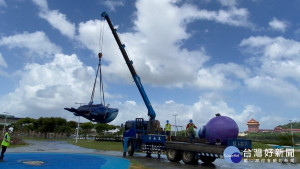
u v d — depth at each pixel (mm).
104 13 21219
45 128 67188
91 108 17984
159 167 13789
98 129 70562
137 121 21047
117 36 21359
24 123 76312
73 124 75312
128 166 13414
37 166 12703
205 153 14711
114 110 18531
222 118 14625
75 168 12375
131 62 21281
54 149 26031
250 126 112500
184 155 16203
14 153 19203
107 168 12578
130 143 20828
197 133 16250
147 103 20938
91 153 21781
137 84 21094
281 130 104125
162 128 20922
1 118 98688
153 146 18922
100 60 18828
